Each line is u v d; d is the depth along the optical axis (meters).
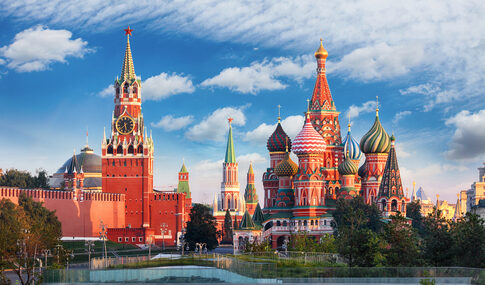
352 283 123.69
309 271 124.19
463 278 121.69
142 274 124.62
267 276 123.44
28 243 186.88
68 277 126.38
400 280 123.19
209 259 146.12
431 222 167.75
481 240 150.12
